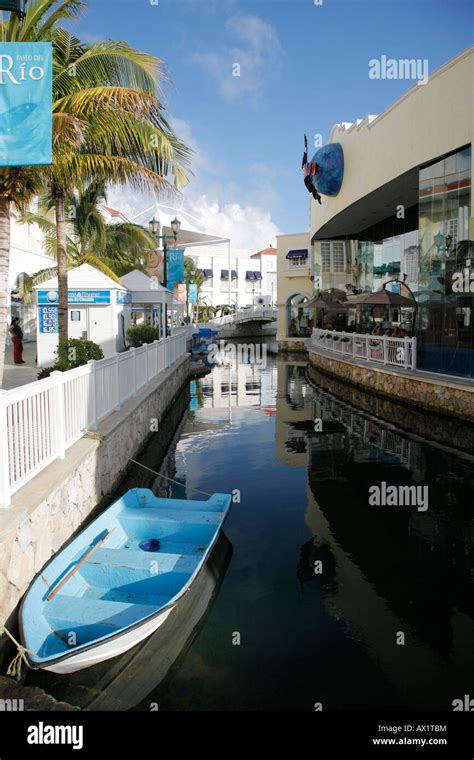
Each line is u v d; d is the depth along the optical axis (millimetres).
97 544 5879
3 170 8445
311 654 4641
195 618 5199
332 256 33844
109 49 10328
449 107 14578
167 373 17281
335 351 26359
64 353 12211
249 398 19969
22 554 5000
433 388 15016
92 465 7574
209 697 4109
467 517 7902
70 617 4520
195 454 11711
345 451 11766
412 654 4660
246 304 78562
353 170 22859
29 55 6578
